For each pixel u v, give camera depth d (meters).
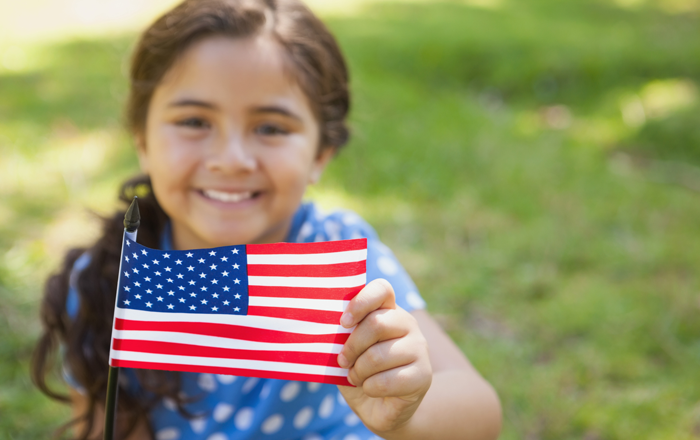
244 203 1.36
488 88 5.65
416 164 3.78
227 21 1.33
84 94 4.43
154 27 1.44
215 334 1.10
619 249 3.10
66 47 5.53
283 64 1.35
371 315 1.04
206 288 1.07
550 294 2.76
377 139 4.00
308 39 1.43
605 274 2.92
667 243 3.17
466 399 1.27
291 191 1.39
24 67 4.96
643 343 2.45
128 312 1.08
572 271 2.95
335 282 1.06
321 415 1.52
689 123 4.67
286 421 1.48
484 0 8.34
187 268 1.06
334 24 6.62
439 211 3.38
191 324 1.09
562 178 3.87
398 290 1.51
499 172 3.84
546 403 2.12
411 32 6.40
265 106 1.33
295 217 1.57
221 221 1.36
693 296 2.72
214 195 1.36
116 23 6.53
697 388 2.22
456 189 3.61
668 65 5.82
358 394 1.12
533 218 3.38
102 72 4.89
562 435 2.03
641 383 2.26
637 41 6.52
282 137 1.37
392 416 1.06
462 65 5.84
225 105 1.32
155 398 1.50
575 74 5.70
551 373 2.28
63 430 1.59
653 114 4.94
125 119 1.79
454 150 4.01
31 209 3.07
